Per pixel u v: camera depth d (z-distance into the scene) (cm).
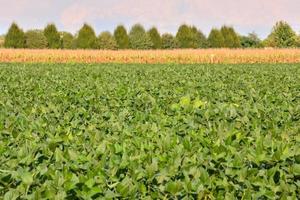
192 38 7062
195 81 1720
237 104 888
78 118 713
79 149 488
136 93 1142
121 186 338
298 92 1238
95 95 1081
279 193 351
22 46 6438
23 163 408
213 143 480
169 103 960
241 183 374
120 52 5281
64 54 5228
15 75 2097
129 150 445
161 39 7081
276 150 462
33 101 988
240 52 5106
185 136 532
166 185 348
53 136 516
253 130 607
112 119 686
